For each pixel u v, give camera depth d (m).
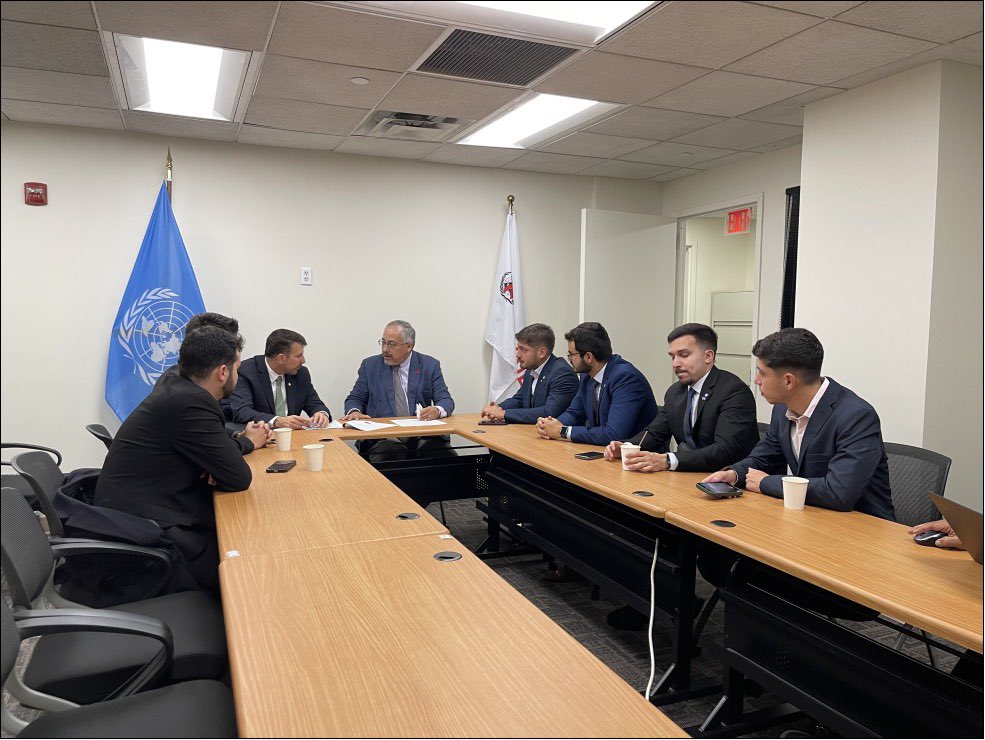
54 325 4.44
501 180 5.59
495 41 2.97
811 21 2.76
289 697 1.07
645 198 6.02
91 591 1.98
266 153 4.90
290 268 5.01
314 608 1.41
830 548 1.76
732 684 2.13
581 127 4.34
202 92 3.88
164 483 2.21
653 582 2.34
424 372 4.48
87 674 1.57
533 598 3.31
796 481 2.12
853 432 2.18
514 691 1.10
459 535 4.25
